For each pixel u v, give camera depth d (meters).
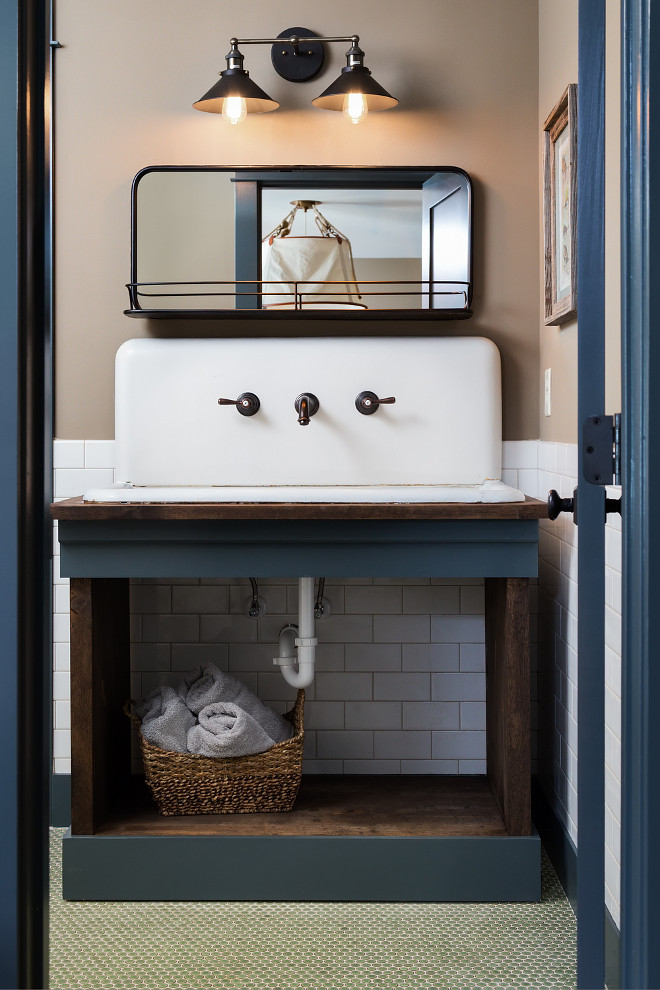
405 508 2.18
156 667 2.86
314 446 2.70
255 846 2.28
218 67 2.76
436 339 2.72
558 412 2.48
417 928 2.16
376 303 2.76
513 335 2.78
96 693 2.34
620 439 1.22
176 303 2.76
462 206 2.74
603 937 1.25
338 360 2.70
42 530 1.23
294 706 2.77
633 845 1.17
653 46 1.15
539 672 2.81
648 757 1.15
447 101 2.76
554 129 2.48
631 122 1.18
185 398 2.71
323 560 2.23
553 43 2.52
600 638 1.25
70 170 2.78
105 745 2.45
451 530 2.21
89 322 2.80
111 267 2.79
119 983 1.93
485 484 2.49
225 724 2.42
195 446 2.71
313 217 2.74
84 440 2.82
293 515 2.18
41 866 1.23
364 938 2.11
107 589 2.49
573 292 2.18
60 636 2.82
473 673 2.84
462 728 2.84
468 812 2.46
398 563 2.22
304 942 2.10
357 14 2.75
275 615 2.84
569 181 2.26
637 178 1.17
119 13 2.76
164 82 2.76
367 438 2.70
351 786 2.69
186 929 2.16
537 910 2.25
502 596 2.38
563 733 2.44
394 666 2.84
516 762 2.27
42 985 1.23
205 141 2.77
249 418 2.70
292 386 2.70
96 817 2.34
